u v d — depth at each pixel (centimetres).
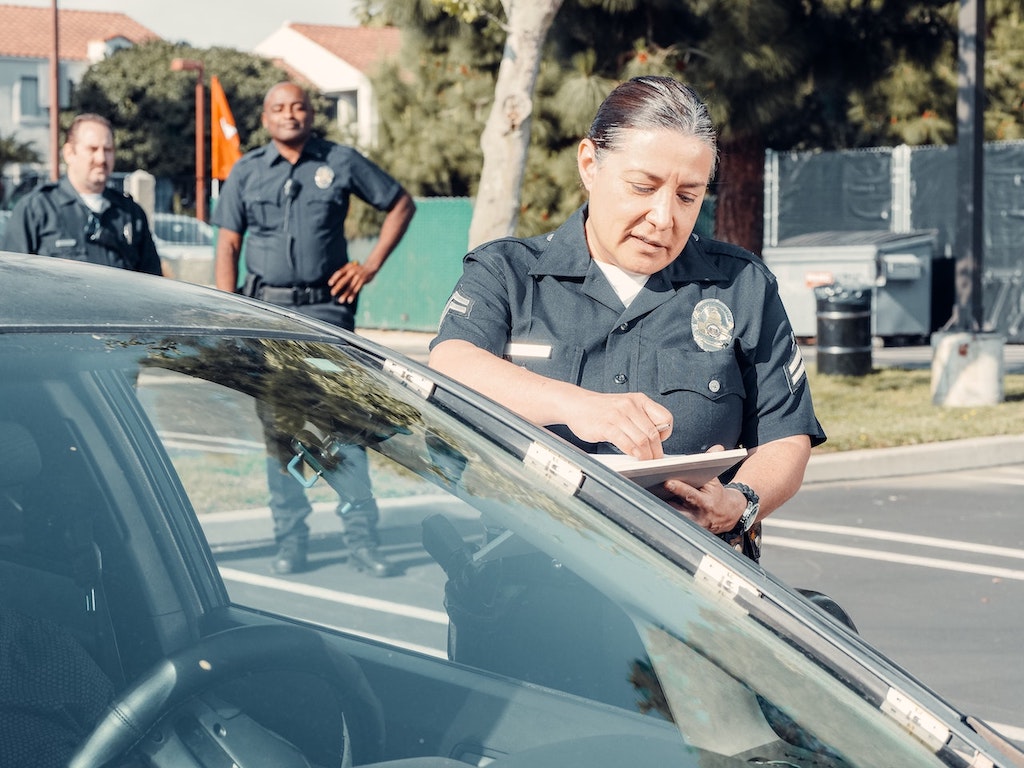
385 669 162
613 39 1205
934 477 873
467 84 1839
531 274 240
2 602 145
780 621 165
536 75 840
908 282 1773
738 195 1300
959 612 548
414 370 190
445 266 2072
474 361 225
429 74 1980
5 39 5072
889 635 516
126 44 5203
